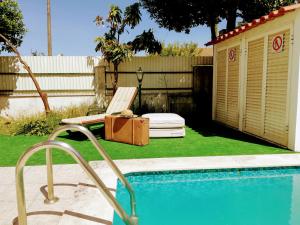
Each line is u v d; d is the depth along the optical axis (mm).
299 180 5492
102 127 10234
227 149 7078
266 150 6926
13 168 5590
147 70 13156
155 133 8477
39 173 5219
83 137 8625
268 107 7898
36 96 12812
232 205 4582
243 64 9273
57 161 6039
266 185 5316
